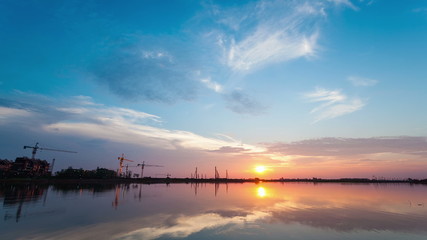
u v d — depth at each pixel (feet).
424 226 62.90
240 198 136.56
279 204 108.06
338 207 98.84
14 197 123.85
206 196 148.66
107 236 51.24
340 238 52.03
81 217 70.74
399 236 53.93
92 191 177.78
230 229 58.59
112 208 89.76
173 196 145.28
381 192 197.88
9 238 48.93
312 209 92.53
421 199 133.80
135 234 53.16
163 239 49.57
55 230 55.36
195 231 56.39
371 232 56.90
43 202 104.68
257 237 51.88
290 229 59.21
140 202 110.52
